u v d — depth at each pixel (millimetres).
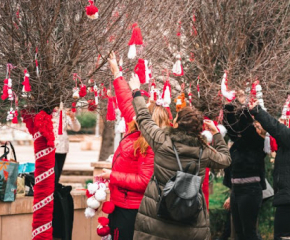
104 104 6539
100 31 4949
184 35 6605
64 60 4977
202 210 4246
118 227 4750
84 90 4934
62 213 5836
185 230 4145
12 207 5785
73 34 4824
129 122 4820
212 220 8734
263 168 6602
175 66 5652
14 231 5855
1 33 4816
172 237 4137
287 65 6945
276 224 5453
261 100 5816
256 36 7035
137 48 5438
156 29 5520
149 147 4555
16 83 5082
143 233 4215
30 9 4613
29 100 5148
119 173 4641
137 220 4273
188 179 4023
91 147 26734
